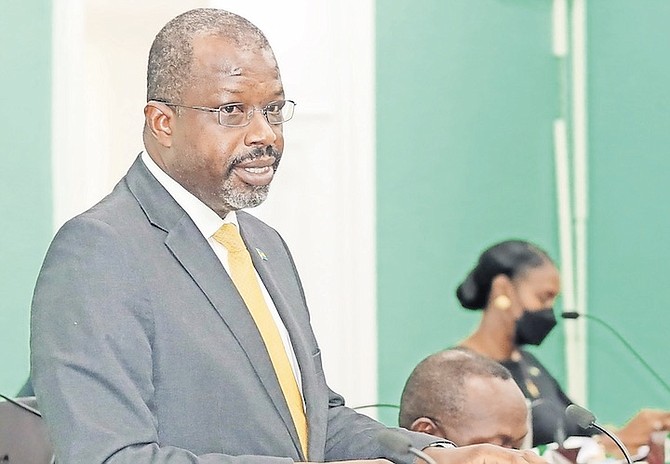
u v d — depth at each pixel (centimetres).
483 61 794
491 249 651
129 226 334
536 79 820
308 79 724
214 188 344
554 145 828
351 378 739
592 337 827
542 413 621
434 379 487
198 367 327
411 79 761
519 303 638
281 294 377
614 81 818
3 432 423
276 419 338
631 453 631
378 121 746
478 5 791
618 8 813
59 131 622
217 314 338
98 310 312
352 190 737
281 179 719
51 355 310
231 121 339
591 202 834
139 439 304
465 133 787
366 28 736
